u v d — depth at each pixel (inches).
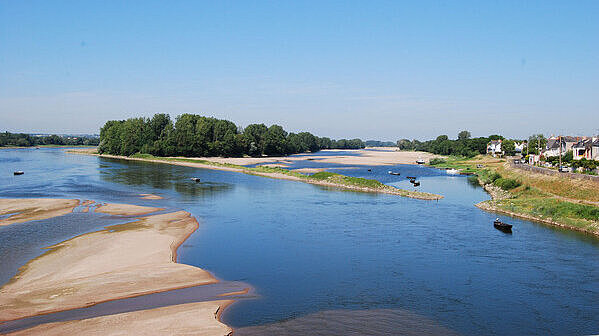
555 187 2421.3
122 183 3166.8
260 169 4488.2
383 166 5487.2
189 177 3710.6
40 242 1412.4
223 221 1851.6
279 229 1708.9
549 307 975.6
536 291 1070.4
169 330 804.0
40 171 4028.1
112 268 1160.2
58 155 6988.2
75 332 786.2
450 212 2124.8
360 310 946.1
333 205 2313.0
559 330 864.3
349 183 3223.4
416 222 1867.6
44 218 1807.3
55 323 821.9
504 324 888.3
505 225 1694.1
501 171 3750.0
